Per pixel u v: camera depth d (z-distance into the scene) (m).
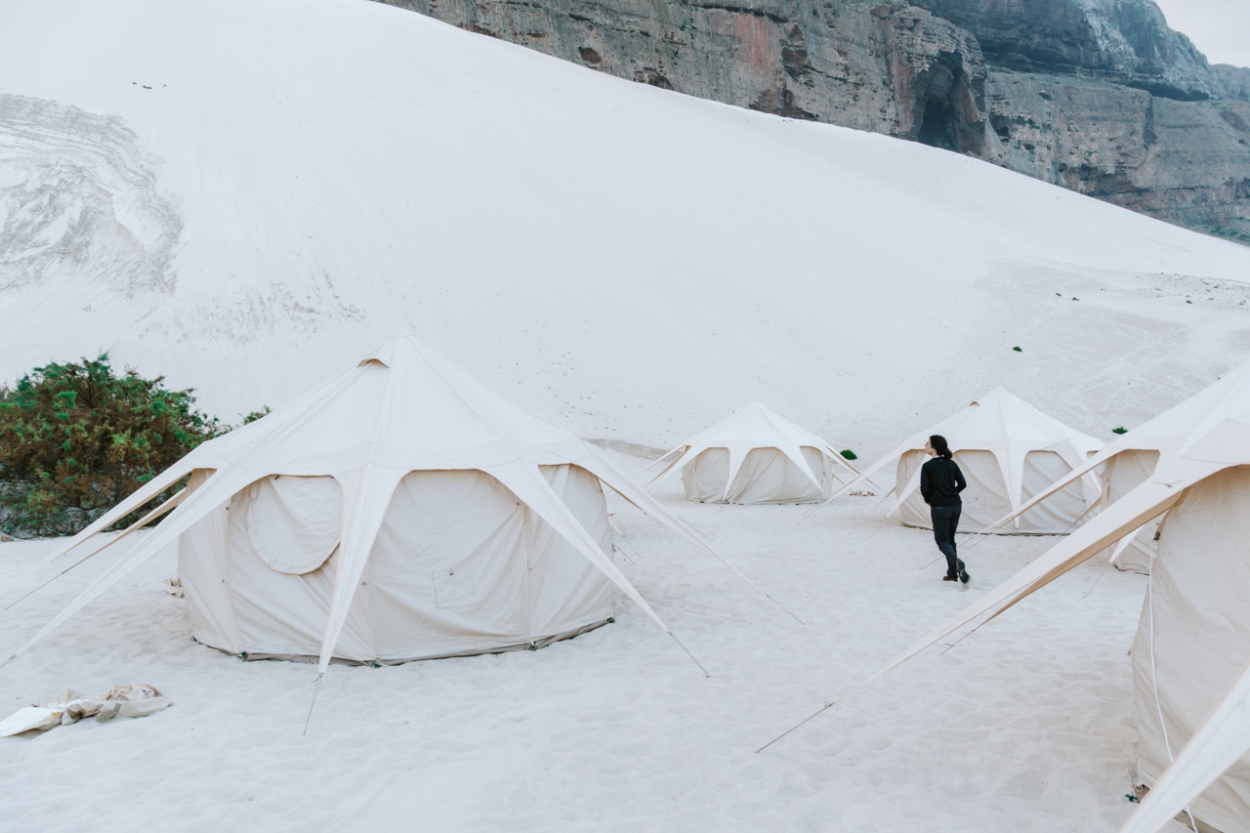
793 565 8.09
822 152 56.53
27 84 30.17
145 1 41.19
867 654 5.04
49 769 3.39
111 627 5.77
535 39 59.25
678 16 65.50
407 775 3.32
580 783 3.24
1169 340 26.36
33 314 20.66
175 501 6.20
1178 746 2.83
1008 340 27.94
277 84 36.56
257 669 4.79
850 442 20.19
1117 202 93.88
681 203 35.72
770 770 3.36
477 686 4.50
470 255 26.92
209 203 25.72
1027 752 3.48
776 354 24.97
